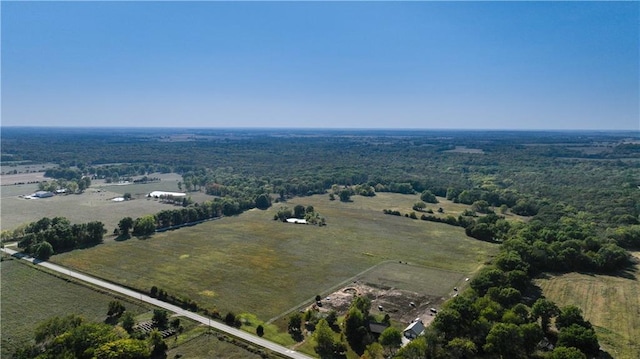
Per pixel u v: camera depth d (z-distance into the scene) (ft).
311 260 488.02
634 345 296.30
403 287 411.13
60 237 509.76
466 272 456.04
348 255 509.76
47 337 285.23
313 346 300.81
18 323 322.96
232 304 365.61
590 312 348.79
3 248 505.25
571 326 291.58
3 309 345.31
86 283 401.49
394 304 371.35
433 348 277.23
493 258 484.33
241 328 323.98
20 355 270.46
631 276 429.38
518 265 413.80
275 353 289.94
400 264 479.41
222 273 439.22
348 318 314.35
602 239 508.94
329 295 389.39
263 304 367.86
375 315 348.79
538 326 287.28
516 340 276.41
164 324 324.80
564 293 387.14
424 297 387.55
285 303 370.94
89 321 327.26
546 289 396.78
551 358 262.47
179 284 406.41
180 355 285.23
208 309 351.05
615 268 447.01
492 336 279.69
